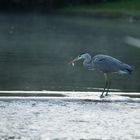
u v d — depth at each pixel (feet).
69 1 249.96
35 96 57.41
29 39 136.77
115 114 49.06
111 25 185.78
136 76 81.35
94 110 50.42
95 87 68.33
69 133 42.60
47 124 45.06
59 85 69.67
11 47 117.29
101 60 56.34
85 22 193.77
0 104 51.88
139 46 128.16
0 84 70.03
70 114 48.60
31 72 82.07
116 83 73.51
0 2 247.50
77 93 59.41
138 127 44.73
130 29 173.17
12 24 179.01
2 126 44.21
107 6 240.73
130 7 237.25
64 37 144.87
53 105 51.96
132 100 54.90
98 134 42.47
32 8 246.47
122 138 41.50
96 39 142.51
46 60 97.30
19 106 51.19
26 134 42.06
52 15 221.87
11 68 85.76
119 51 116.88
